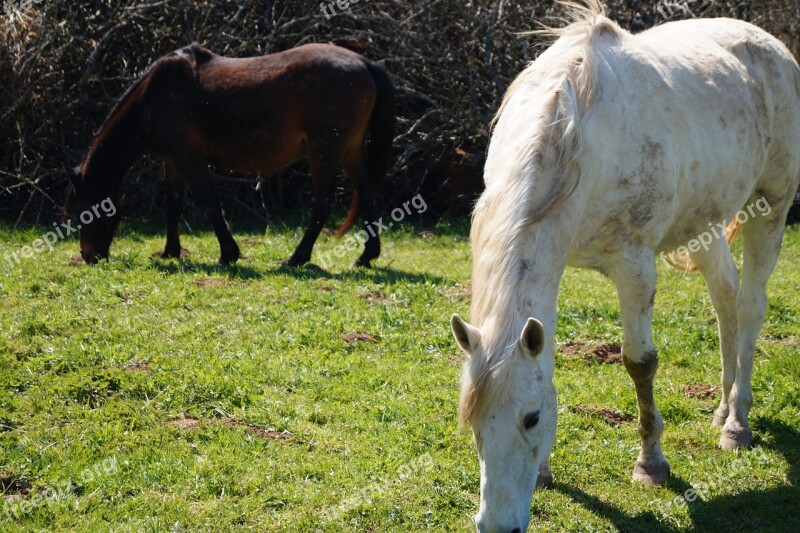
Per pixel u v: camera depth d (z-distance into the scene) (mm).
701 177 4504
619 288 4324
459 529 4008
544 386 3416
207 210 8297
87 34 11188
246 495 4207
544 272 3713
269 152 8258
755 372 5906
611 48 4312
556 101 3863
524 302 3590
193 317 6570
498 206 3670
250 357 5812
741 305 5105
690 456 4812
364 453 4629
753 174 4836
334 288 7453
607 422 5172
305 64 8000
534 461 3387
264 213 11531
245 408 5082
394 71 11734
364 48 11492
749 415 5328
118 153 8297
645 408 4438
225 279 7594
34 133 10922
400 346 6211
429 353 6090
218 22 11500
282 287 7410
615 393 5512
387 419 5043
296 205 11984
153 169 11234
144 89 8211
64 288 7137
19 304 6758
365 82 8117
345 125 8062
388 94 8328
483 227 3693
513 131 3887
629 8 11445
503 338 3363
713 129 4527
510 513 3262
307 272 7949
